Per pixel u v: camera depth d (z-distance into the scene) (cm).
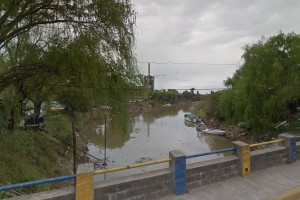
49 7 949
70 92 1302
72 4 931
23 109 1429
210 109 5128
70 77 1006
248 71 2989
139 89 1245
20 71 1022
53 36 1015
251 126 3103
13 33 974
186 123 5644
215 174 682
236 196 620
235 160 724
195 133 4241
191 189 639
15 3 909
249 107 2975
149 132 4359
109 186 527
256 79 2930
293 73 2748
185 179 623
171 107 10662
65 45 975
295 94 2811
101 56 1005
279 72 2803
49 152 1798
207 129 4134
